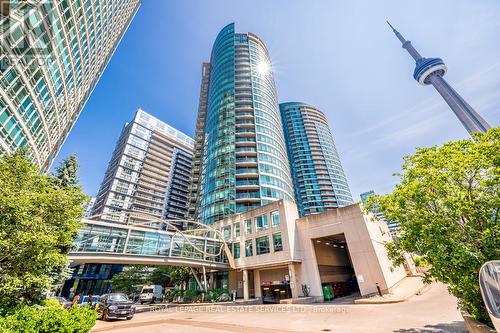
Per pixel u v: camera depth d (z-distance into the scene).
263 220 32.25
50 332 6.49
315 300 24.67
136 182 89.31
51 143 31.36
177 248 29.38
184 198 101.44
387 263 25.17
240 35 88.69
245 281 30.52
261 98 70.62
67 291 58.22
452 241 6.05
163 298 37.50
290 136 120.94
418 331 8.16
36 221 8.55
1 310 7.04
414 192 7.34
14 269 8.55
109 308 14.63
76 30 29.77
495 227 5.57
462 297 6.43
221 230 37.88
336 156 120.56
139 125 101.31
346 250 37.94
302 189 105.31
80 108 42.16
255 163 56.16
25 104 22.67
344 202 103.81
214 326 11.23
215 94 74.06
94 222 23.78
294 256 27.25
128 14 52.78
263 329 10.02
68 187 11.55
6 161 9.98
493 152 6.06
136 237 26.22
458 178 6.72
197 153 81.94
